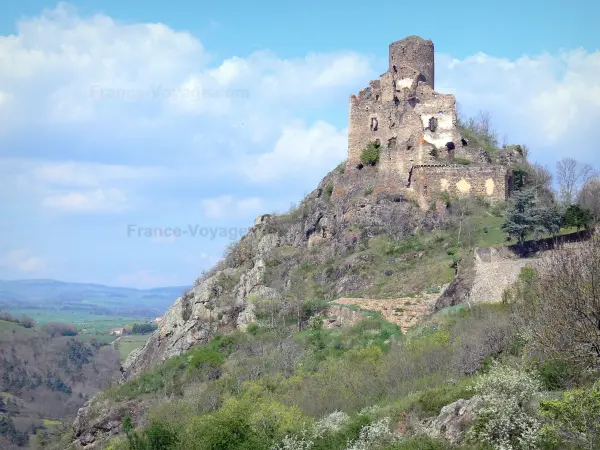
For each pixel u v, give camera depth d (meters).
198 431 74.38
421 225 116.62
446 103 127.12
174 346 120.69
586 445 50.78
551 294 63.53
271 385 89.75
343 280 111.62
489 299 91.50
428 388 71.50
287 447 67.50
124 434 99.19
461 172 120.50
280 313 112.06
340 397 79.50
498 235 106.81
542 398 55.78
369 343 93.12
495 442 55.22
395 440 61.12
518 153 129.12
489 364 68.25
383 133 130.62
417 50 133.62
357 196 126.00
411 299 99.88
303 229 128.50
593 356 57.44
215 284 125.69
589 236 90.69
